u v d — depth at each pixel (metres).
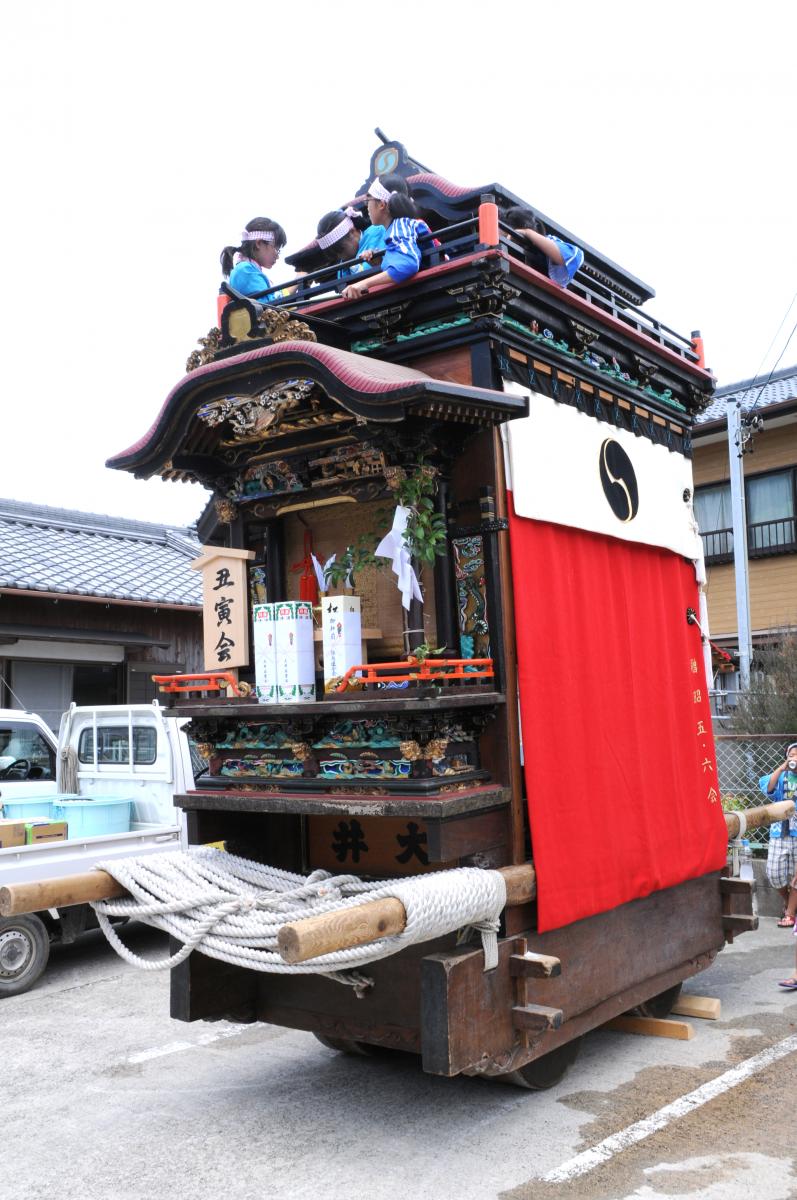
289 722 4.44
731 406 14.01
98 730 9.40
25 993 7.17
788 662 11.12
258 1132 4.31
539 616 4.55
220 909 4.05
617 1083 4.75
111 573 13.76
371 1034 4.48
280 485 5.11
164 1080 5.07
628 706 5.12
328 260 6.22
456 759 4.23
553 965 4.04
